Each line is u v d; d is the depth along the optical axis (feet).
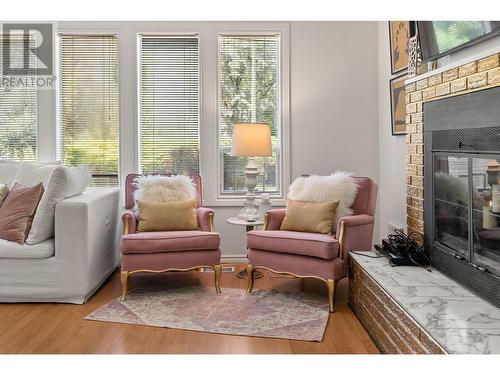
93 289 11.36
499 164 7.08
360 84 14.79
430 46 9.86
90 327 9.21
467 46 8.41
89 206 10.84
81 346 8.26
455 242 8.64
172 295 11.31
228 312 10.05
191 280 12.71
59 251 10.64
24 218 10.76
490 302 7.25
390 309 7.63
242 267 14.19
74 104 14.73
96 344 8.35
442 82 9.00
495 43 7.97
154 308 10.33
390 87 13.48
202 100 14.64
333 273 10.27
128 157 14.65
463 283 8.18
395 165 13.42
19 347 8.22
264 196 13.67
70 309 10.34
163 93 14.80
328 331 9.05
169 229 12.19
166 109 14.83
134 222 11.86
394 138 13.47
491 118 7.25
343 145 14.83
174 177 13.00
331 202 11.66
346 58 14.74
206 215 12.24
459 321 6.43
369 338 8.68
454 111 8.52
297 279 12.89
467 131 8.06
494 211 7.25
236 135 13.17
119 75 14.56
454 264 8.54
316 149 14.82
